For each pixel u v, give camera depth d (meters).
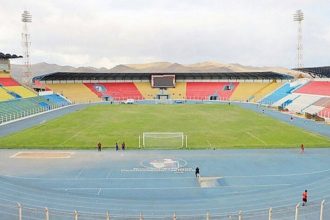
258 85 173.25
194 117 100.81
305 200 34.47
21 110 107.25
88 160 52.06
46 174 45.09
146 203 35.19
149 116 103.38
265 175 44.44
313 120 93.62
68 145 62.06
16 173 45.50
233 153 56.22
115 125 85.31
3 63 136.62
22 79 157.00
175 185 40.78
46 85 164.62
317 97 116.44
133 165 49.22
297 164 49.56
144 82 186.88
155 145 62.09
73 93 163.38
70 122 90.25
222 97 168.25
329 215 32.03
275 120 93.81
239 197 36.78
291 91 138.12
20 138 68.06
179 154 55.56
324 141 65.06
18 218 31.27
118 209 33.62
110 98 167.50
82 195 37.47
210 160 51.81
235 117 100.62
